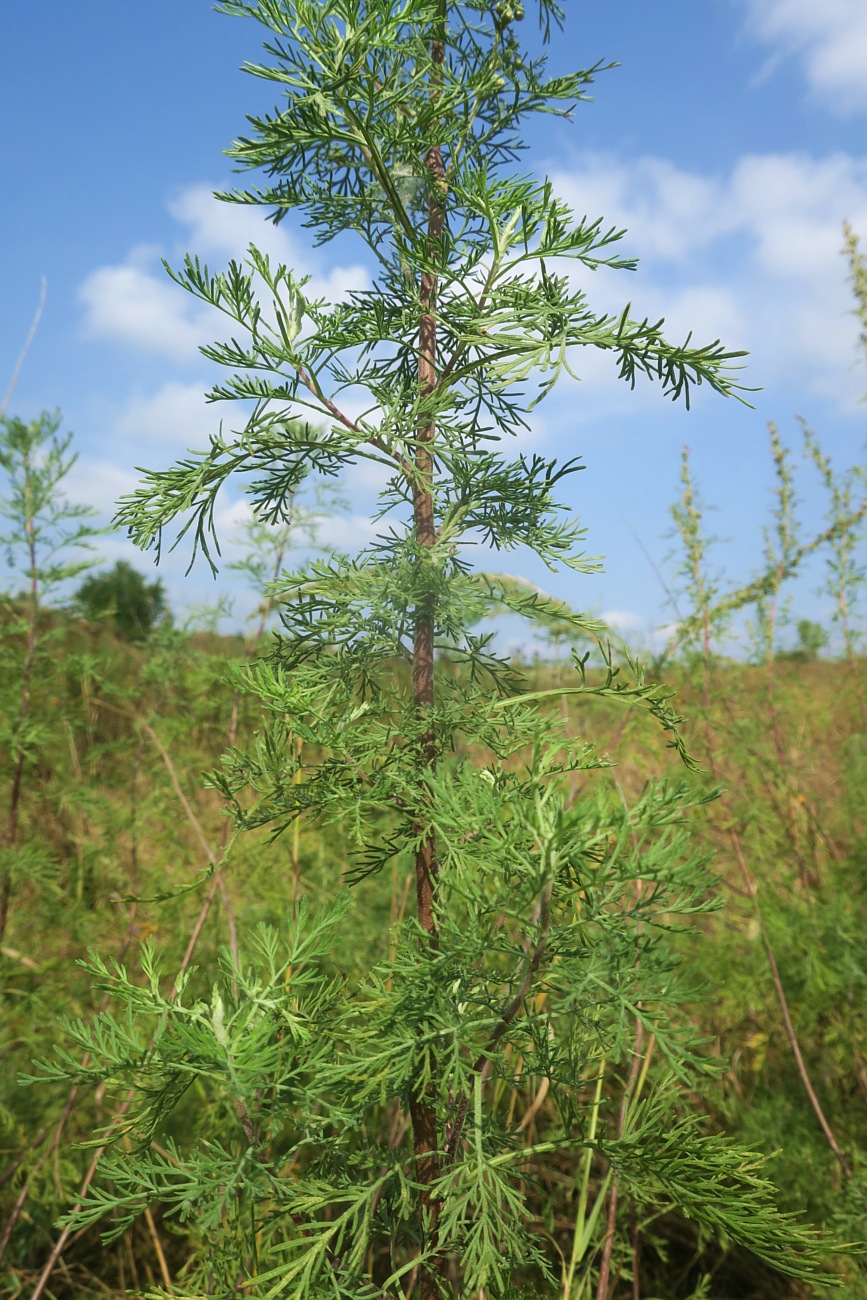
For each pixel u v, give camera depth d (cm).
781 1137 204
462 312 104
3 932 264
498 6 118
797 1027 240
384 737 104
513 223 105
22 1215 211
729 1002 227
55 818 337
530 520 112
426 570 105
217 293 106
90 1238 217
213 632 314
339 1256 99
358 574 111
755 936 240
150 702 351
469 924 93
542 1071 104
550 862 84
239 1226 115
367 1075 92
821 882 282
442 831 95
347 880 112
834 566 300
